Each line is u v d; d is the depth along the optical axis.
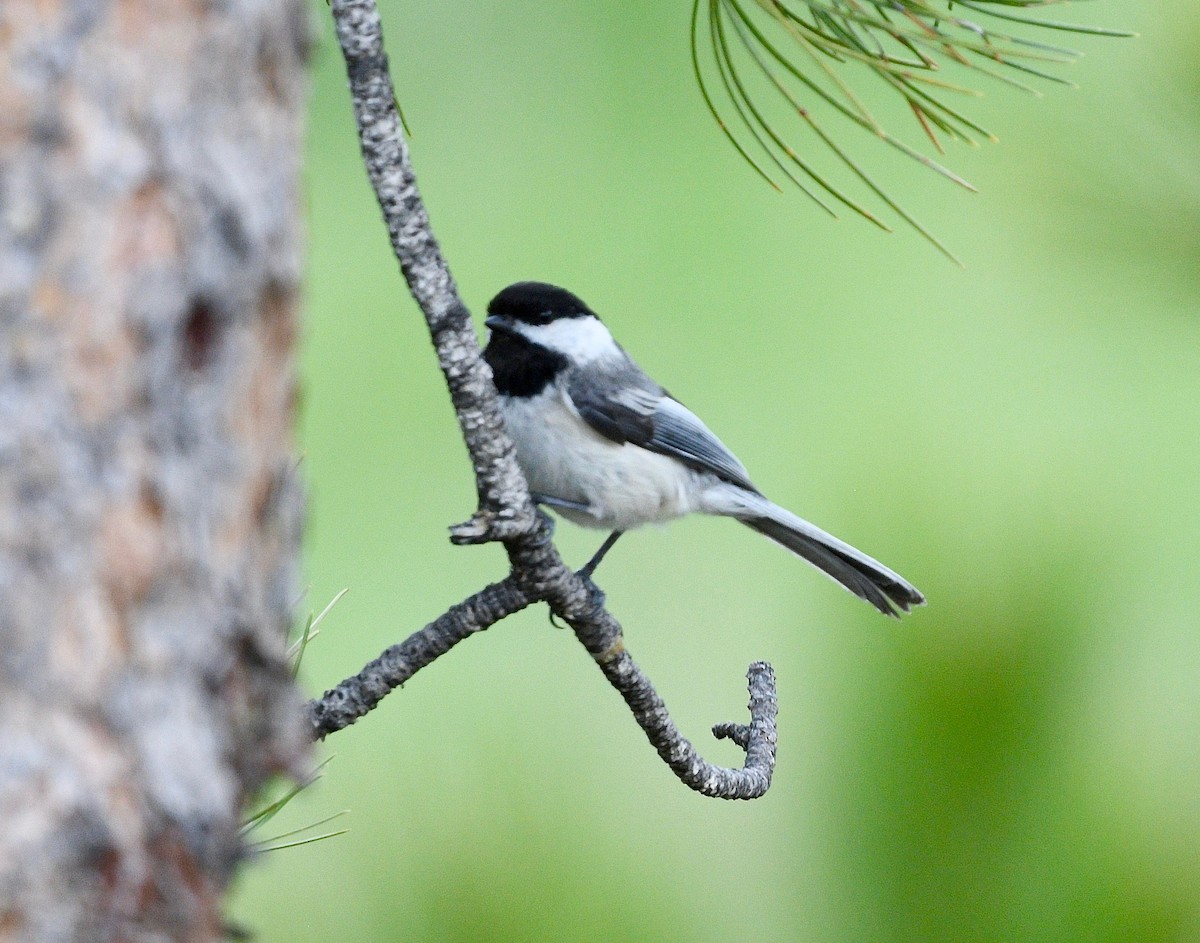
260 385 2.63
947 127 3.59
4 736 2.33
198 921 2.48
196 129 2.47
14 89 2.34
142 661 2.44
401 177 3.58
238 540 2.60
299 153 2.72
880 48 3.62
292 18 2.65
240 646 2.62
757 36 3.68
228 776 2.57
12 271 2.33
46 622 2.36
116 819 2.39
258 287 2.58
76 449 2.37
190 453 2.49
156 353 2.43
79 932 2.37
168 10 2.43
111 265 2.39
